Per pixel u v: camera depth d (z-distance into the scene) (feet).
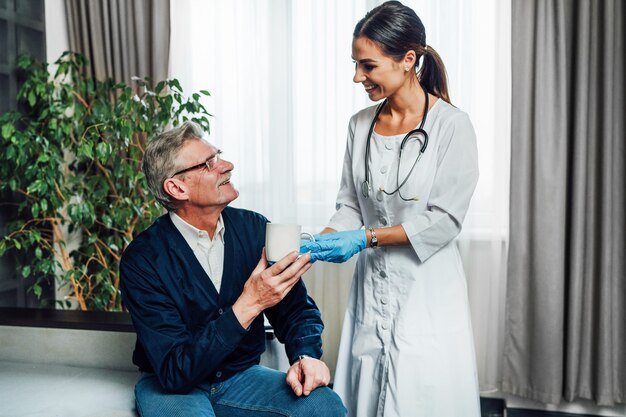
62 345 6.39
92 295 10.73
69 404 5.30
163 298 4.76
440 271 5.30
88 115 10.18
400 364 5.14
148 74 10.78
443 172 5.16
